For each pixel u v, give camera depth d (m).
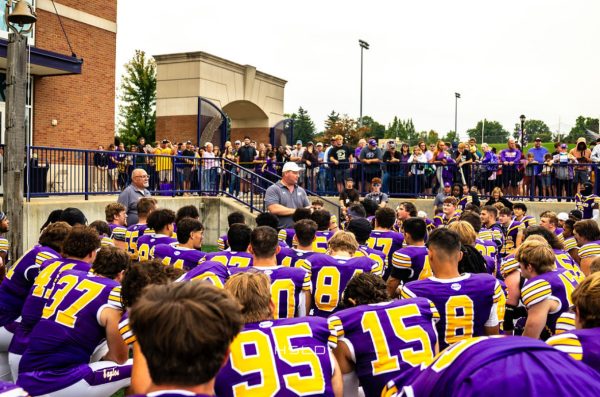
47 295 3.52
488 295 3.38
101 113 16.95
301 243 4.96
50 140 15.34
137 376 2.54
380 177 14.52
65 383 3.22
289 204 7.84
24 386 3.21
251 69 22.84
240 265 4.45
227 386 2.48
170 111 21.03
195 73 20.52
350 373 3.02
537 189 13.34
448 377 1.53
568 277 3.71
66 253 3.82
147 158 13.34
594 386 1.43
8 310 4.09
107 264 3.66
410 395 1.64
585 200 12.23
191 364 1.44
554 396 1.38
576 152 13.56
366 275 3.23
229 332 1.52
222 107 21.62
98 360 3.86
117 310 3.33
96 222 5.91
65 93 15.79
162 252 4.99
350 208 7.68
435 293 3.36
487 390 1.41
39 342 3.28
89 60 16.53
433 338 3.02
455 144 16.84
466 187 11.86
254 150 16.58
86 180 11.80
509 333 4.67
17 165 7.44
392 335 2.93
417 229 4.65
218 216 14.31
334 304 4.32
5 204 7.41
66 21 15.80
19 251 7.43
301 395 2.51
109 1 17.17
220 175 14.66
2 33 13.88
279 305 3.80
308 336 2.68
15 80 7.43
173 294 1.52
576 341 2.15
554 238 5.14
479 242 5.94
